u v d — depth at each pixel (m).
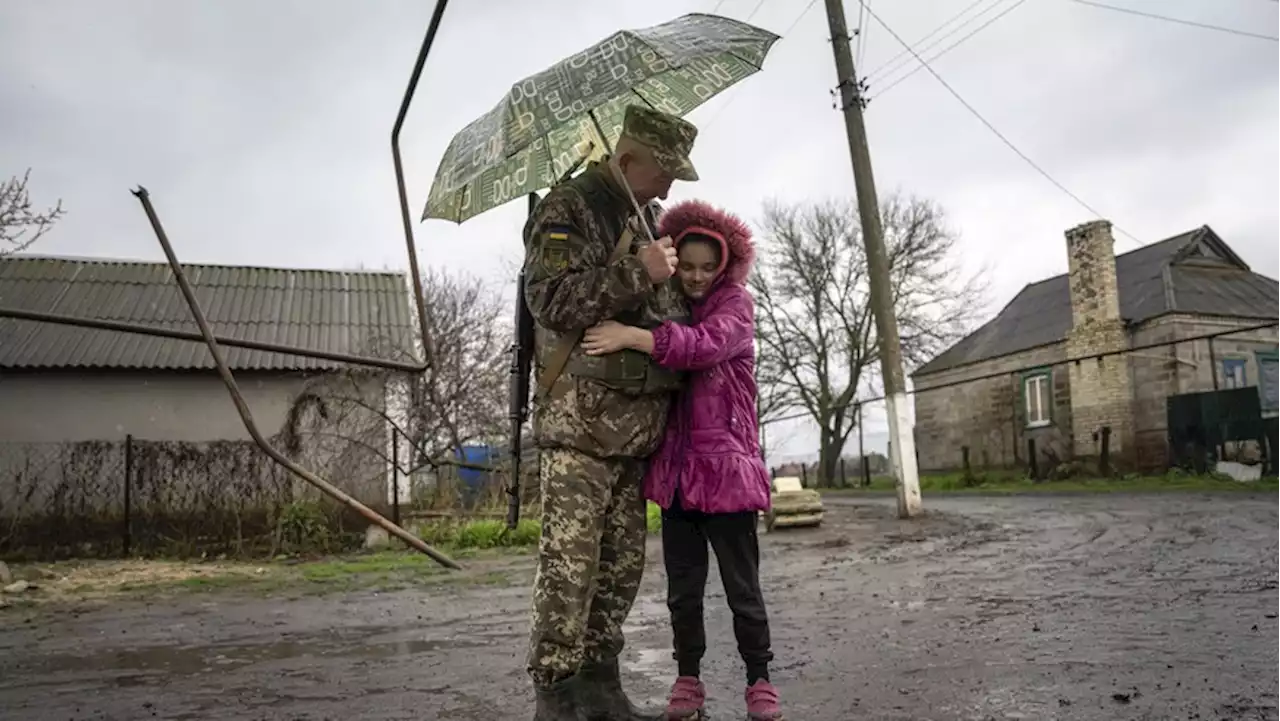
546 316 2.75
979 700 3.05
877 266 12.81
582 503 2.78
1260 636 3.76
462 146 3.02
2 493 12.02
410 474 13.23
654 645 4.46
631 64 2.71
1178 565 6.10
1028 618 4.51
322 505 12.12
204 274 17.31
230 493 12.02
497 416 15.97
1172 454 20.58
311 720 3.28
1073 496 15.93
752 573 2.91
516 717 3.18
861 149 12.99
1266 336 22.55
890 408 12.63
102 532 11.80
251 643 5.20
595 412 2.77
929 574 6.63
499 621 5.62
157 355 14.27
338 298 16.98
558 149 3.51
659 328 2.77
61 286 16.03
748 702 2.88
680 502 2.89
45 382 13.91
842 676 3.51
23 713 3.59
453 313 21.89
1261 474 18.03
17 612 6.97
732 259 2.96
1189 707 2.84
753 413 2.96
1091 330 23.00
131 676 4.30
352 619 6.02
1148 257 24.86
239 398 6.66
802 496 11.44
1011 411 26.31
